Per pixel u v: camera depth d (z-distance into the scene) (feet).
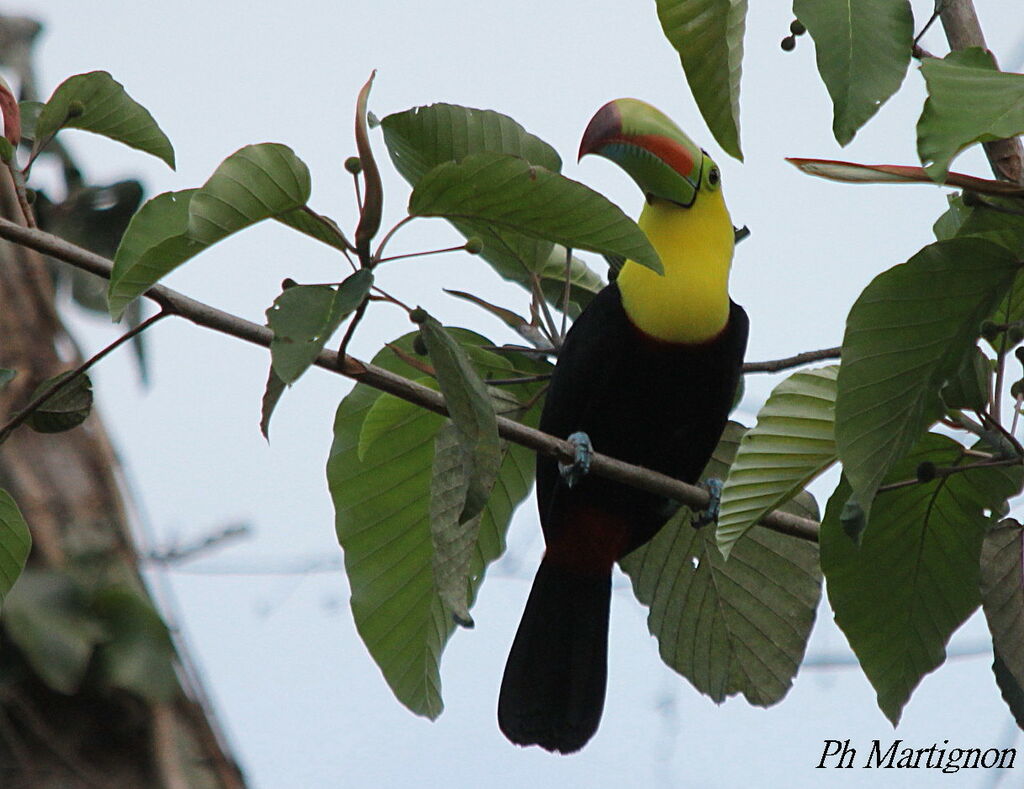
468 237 30.60
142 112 23.34
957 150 16.40
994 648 24.41
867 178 19.16
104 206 39.37
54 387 22.11
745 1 22.65
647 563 32.53
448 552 25.27
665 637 31.68
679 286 31.63
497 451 20.63
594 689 32.89
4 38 43.24
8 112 21.90
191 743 30.71
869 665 24.72
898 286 19.97
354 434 28.07
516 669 33.01
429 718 28.22
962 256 19.62
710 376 32.12
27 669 30.09
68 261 21.12
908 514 24.17
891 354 20.53
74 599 30.99
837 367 23.85
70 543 31.65
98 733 30.12
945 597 24.57
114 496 33.04
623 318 31.65
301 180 19.45
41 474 32.50
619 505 31.99
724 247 32.81
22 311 34.50
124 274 19.71
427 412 27.53
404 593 28.30
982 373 22.57
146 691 30.35
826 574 24.41
